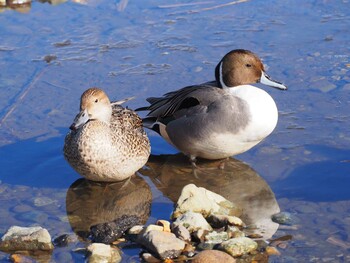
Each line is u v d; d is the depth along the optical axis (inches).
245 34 446.6
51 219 279.3
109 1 498.9
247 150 328.2
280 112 357.4
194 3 494.0
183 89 333.7
